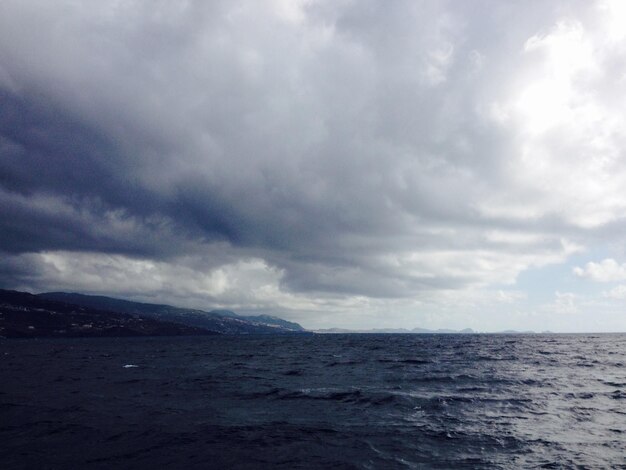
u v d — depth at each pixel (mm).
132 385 33469
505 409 22703
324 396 27000
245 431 17938
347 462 13852
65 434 17469
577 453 14789
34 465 13570
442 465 13508
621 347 98562
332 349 100062
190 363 58188
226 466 13477
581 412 21922
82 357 74375
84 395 28219
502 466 13398
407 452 14961
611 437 16953
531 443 16078
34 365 55438
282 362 59000
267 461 13961
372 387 31172
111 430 18141
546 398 26125
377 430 18109
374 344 128875
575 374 39969
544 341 144500
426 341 154625
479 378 36531
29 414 21641
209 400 26031
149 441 16375
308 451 15078
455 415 21234
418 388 30484
